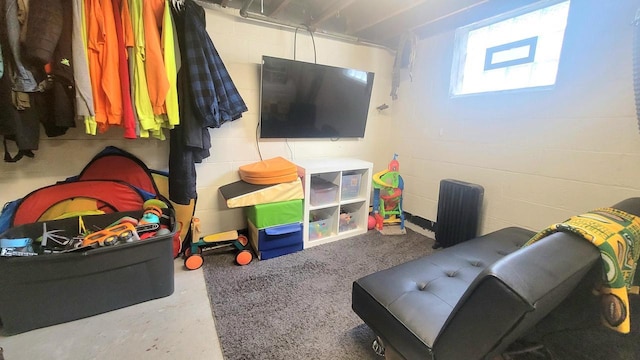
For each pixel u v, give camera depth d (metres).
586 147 1.70
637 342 1.21
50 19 1.28
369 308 1.17
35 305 1.38
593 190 1.69
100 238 1.50
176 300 1.65
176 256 2.13
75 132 1.84
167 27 1.62
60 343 1.33
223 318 1.51
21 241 1.39
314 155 2.75
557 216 1.87
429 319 0.99
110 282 1.52
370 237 2.60
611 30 1.55
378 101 3.01
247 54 2.24
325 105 2.55
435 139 2.63
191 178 1.90
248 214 2.33
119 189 1.90
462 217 2.23
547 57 1.85
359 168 2.52
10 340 1.33
